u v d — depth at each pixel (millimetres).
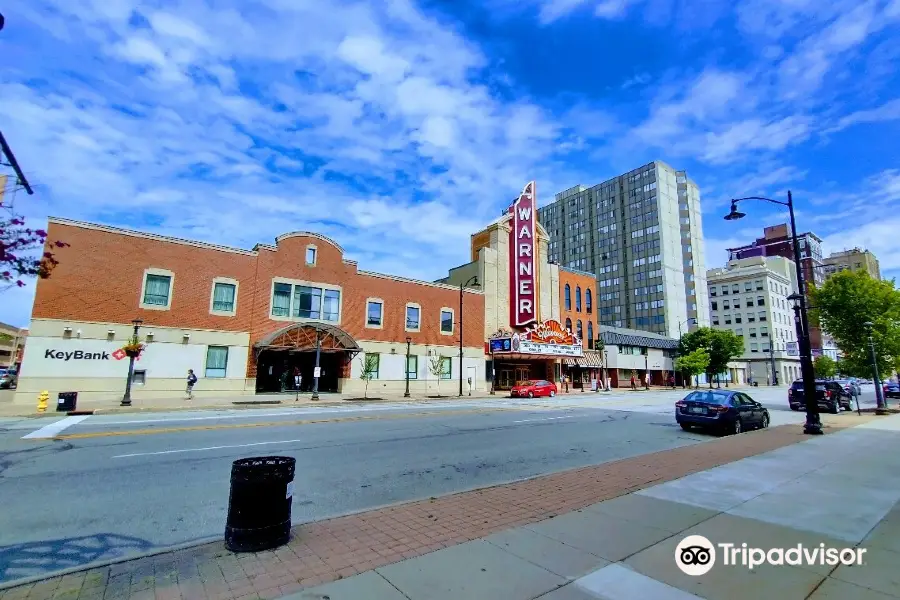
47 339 23031
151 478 8273
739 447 11883
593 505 6586
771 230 115250
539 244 50969
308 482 8305
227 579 4207
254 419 17266
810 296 30828
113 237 25172
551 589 4035
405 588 4031
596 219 106062
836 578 4309
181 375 26438
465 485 8352
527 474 9359
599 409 25438
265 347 28922
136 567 4477
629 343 61531
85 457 9859
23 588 4012
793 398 27281
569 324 53438
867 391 63750
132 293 25422
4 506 6605
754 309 94188
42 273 4742
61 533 5641
